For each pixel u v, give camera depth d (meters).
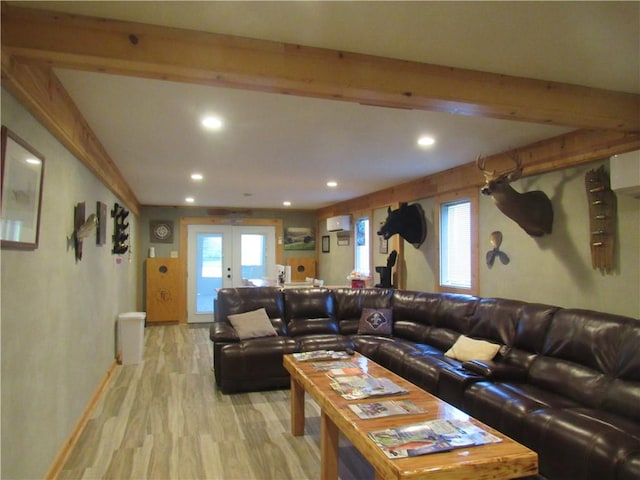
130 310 6.78
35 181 2.14
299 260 9.23
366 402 2.36
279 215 9.29
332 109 2.81
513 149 3.87
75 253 3.02
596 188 3.15
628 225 2.96
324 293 5.20
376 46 2.00
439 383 3.25
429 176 5.23
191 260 8.70
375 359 4.33
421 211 5.47
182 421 3.39
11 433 1.87
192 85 2.39
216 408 3.69
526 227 3.62
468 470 1.70
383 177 5.36
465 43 1.97
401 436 1.91
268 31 1.86
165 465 2.68
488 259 4.30
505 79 2.32
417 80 2.16
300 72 1.98
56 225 2.55
